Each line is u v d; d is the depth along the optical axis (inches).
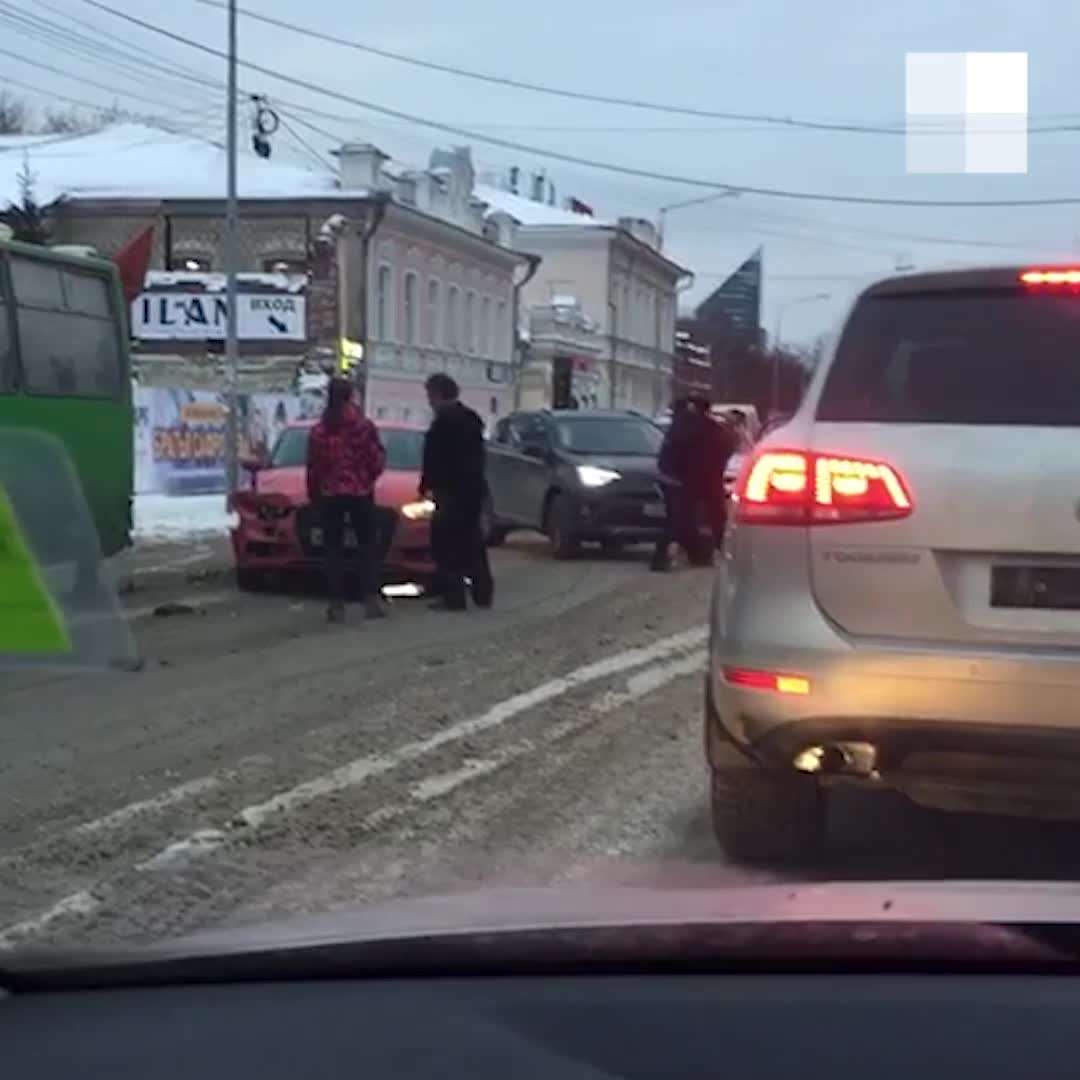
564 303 2354.8
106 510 562.9
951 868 225.8
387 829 251.4
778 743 195.3
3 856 234.1
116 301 573.6
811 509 193.6
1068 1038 87.7
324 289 1557.6
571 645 455.5
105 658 401.4
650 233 2876.5
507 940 97.7
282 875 225.9
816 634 191.8
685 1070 85.7
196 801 267.6
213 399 1223.5
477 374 2000.5
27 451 397.4
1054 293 196.9
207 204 1657.2
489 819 257.9
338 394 501.4
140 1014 92.4
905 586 189.0
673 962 96.5
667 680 395.2
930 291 201.0
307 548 561.0
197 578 644.7
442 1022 90.6
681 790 277.7
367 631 483.8
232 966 97.1
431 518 543.5
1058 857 231.6
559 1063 86.6
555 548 761.0
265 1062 87.4
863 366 199.6
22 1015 93.5
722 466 705.6
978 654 184.9
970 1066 85.2
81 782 280.8
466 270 1958.7
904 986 94.0
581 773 291.3
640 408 2768.2
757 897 114.5
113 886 219.6
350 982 96.0
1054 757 184.5
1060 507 184.2
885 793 267.4
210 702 358.3
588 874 225.5
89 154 1829.5
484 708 354.3
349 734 323.3
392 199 1647.4
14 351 508.1
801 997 92.6
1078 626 183.6
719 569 213.6
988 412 191.3
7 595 356.8
